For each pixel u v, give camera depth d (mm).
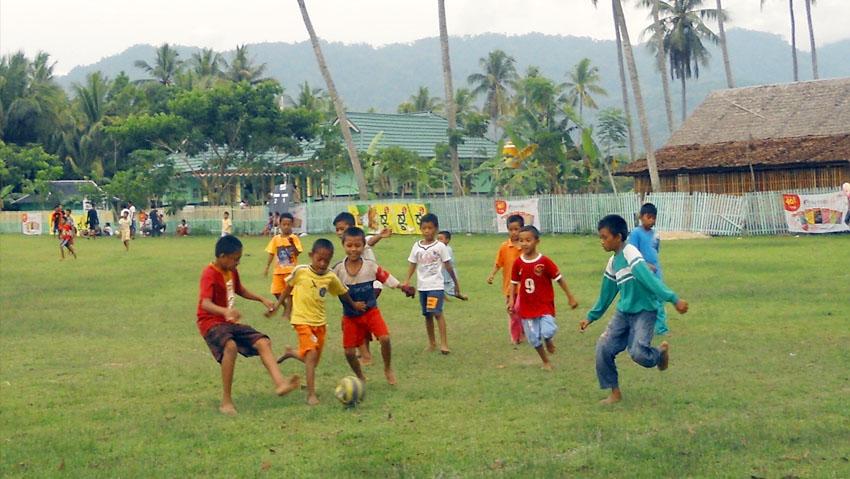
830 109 42125
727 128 43781
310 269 8492
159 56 79500
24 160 62500
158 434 7324
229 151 50844
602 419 7391
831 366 9336
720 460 6094
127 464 6504
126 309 16031
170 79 79375
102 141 68750
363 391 8141
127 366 10484
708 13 58312
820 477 5691
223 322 8156
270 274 22938
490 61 77938
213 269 8242
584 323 8211
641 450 6352
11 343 12375
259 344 8133
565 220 38688
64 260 29719
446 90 44438
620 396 7992
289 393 8766
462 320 13680
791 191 33031
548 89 43562
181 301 17156
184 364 10508
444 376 9492
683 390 8383
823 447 6348
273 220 46969
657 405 7820
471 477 5887
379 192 52500
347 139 43812
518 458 6328
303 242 38000
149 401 8617
